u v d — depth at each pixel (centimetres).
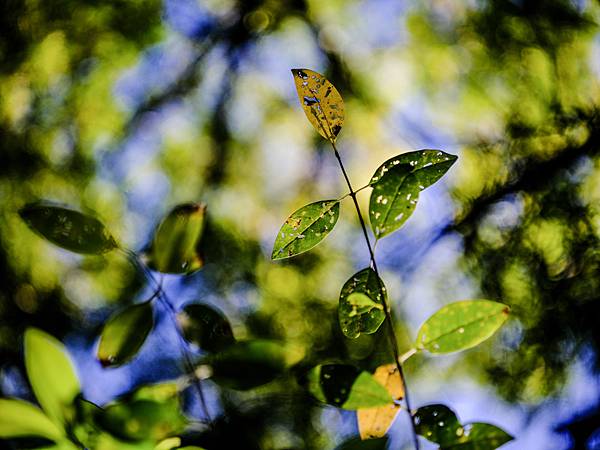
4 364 148
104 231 73
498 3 195
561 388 159
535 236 171
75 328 198
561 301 163
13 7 212
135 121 246
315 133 244
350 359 187
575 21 184
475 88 201
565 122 178
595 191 169
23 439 68
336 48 248
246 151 252
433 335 74
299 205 240
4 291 194
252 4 260
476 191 189
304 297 210
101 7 222
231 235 226
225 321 74
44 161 218
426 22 218
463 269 188
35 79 219
